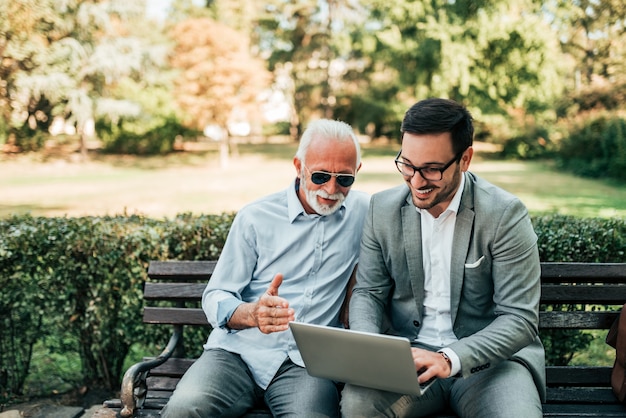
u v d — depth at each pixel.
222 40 20.91
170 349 2.44
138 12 23.58
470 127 2.01
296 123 37.12
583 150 16.73
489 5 20.98
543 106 21.50
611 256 3.01
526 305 2.03
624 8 19.02
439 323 2.22
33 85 21.14
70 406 3.27
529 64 21.00
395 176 16.72
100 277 3.19
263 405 2.32
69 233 3.15
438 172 1.99
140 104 23.66
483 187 2.16
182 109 24.16
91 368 3.40
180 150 26.19
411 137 1.99
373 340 1.74
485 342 1.95
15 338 3.35
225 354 2.29
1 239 3.09
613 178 14.98
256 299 2.41
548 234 2.99
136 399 2.19
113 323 3.27
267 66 31.59
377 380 1.87
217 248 3.15
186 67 21.14
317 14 30.77
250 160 23.23
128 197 13.60
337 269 2.40
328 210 2.31
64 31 22.25
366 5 25.47
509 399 1.89
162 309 2.56
